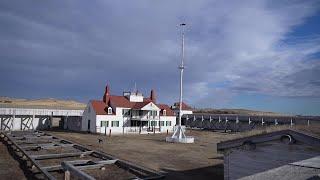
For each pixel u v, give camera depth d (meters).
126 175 23.36
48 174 21.22
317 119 60.31
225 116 78.44
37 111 68.62
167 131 67.88
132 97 71.94
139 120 69.44
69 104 169.00
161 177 21.33
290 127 15.80
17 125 67.81
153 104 69.69
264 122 69.56
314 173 8.77
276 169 9.92
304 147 14.42
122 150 38.91
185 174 25.31
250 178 9.38
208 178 24.02
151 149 40.66
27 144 38.75
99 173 23.89
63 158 29.94
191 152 38.38
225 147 17.64
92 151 31.66
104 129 65.12
